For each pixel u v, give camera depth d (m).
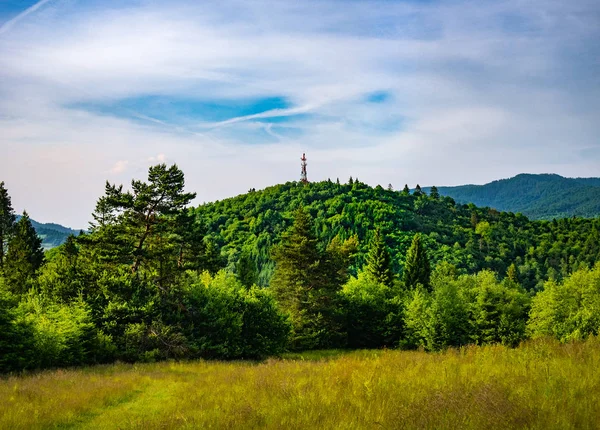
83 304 29.92
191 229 50.31
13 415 11.05
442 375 10.37
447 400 7.60
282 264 53.44
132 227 35.59
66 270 33.69
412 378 10.38
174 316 33.62
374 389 9.33
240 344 36.22
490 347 14.52
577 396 7.50
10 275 52.81
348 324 57.22
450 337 49.41
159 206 35.38
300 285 52.16
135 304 31.86
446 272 85.50
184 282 37.03
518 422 6.23
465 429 6.16
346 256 85.31
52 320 26.94
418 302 53.19
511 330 48.81
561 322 45.69
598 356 10.62
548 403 7.02
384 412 7.37
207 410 9.67
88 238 36.06
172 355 31.77
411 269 76.31
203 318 35.06
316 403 8.58
